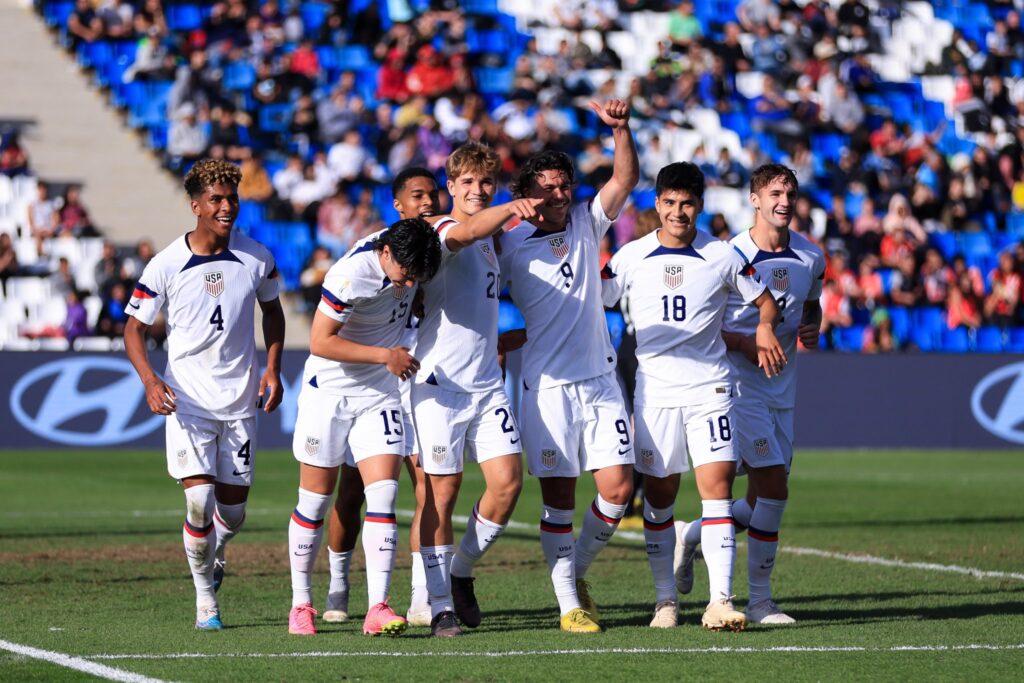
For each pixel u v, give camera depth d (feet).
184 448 74.59
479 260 73.00
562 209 74.33
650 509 76.84
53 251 238.27
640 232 100.42
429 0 299.79
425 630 74.64
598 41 306.96
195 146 257.75
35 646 66.90
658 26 311.47
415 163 256.73
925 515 143.13
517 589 91.56
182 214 252.42
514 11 307.17
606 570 102.27
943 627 74.38
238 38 281.54
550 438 74.02
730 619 71.20
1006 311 257.34
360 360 68.64
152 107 268.62
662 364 76.07
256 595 88.43
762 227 83.30
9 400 202.49
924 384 228.63
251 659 63.10
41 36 276.21
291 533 73.15
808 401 225.15
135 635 71.05
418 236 67.31
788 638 70.38
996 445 230.89
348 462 76.74
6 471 184.85
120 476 179.52
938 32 319.88
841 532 127.75
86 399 205.87
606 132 284.82
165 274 74.69
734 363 80.94
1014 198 287.89
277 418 214.69
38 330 224.53
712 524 74.59
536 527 133.39
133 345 74.84
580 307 74.74
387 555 70.49
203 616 74.18
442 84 278.05
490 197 72.54
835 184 279.90
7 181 246.88
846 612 80.84
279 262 245.04
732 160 278.05
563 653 65.26
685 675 59.36
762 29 306.35
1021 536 124.47
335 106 265.54
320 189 252.21
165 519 135.44
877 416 227.40
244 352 76.33
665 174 75.36
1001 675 59.77
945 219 279.28
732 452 74.90
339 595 78.64
